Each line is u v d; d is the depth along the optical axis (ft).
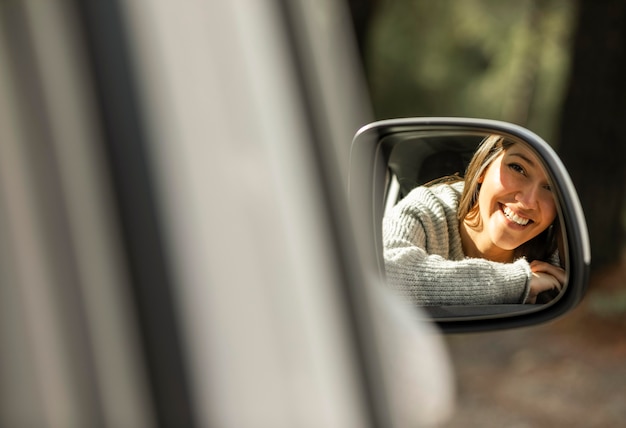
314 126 5.16
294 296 4.47
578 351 32.32
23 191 2.93
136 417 3.17
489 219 6.00
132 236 3.28
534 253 6.03
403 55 64.59
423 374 6.55
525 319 6.03
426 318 6.09
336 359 4.84
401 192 6.06
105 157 3.22
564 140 40.60
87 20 3.24
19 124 2.96
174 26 3.84
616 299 34.50
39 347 2.90
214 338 3.73
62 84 3.10
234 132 4.17
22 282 2.89
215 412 3.66
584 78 39.83
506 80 64.39
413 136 6.13
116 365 3.13
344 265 5.23
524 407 28.55
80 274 3.05
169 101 3.67
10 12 2.98
